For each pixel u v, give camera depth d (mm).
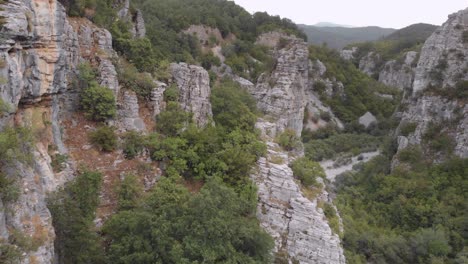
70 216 17781
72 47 24703
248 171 26938
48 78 19562
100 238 19625
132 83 28281
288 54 45344
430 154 57031
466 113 55688
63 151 22172
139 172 24578
